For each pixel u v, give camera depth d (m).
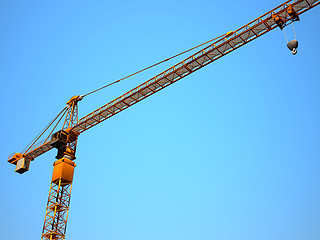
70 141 78.31
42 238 67.25
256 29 61.22
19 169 82.81
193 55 65.81
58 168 72.12
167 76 68.38
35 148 82.81
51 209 69.69
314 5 56.91
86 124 78.38
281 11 58.09
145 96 72.69
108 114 76.69
